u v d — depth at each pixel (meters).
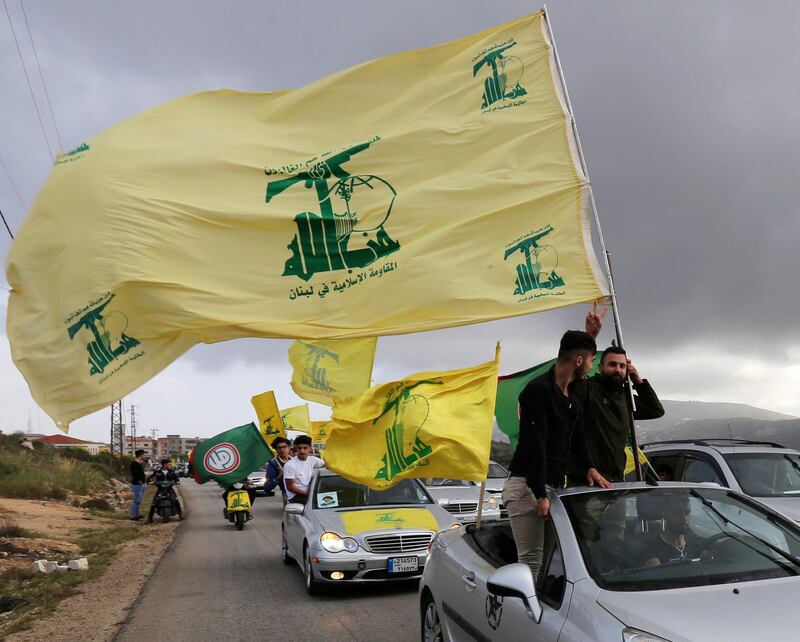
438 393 7.89
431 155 6.41
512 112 6.47
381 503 9.78
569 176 6.20
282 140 6.36
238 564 11.75
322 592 8.87
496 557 4.76
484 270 6.07
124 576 10.80
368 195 6.32
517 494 4.53
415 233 6.19
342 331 5.94
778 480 8.29
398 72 6.62
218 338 5.78
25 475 27.17
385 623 7.25
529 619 3.75
